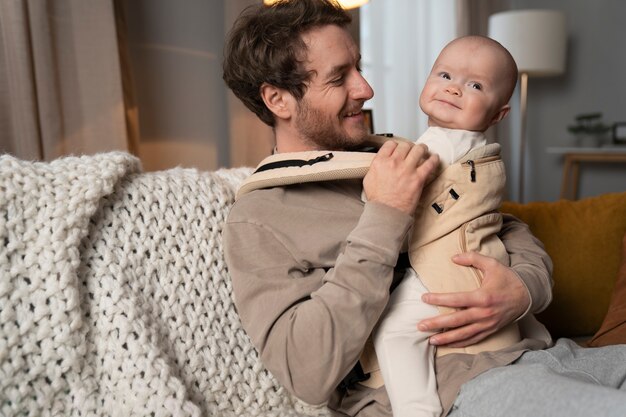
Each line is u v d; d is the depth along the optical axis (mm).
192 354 875
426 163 867
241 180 1116
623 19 3953
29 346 723
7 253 732
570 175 4102
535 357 835
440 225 904
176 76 2328
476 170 922
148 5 2221
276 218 908
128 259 854
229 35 1112
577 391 654
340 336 786
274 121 1106
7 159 788
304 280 866
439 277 878
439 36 3639
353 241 824
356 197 995
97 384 783
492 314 849
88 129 1810
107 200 870
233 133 2389
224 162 2529
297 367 806
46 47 1694
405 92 3500
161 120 2289
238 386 906
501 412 711
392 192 846
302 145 1075
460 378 806
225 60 1122
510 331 905
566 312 1423
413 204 848
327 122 1025
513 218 1188
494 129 3855
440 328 859
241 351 924
